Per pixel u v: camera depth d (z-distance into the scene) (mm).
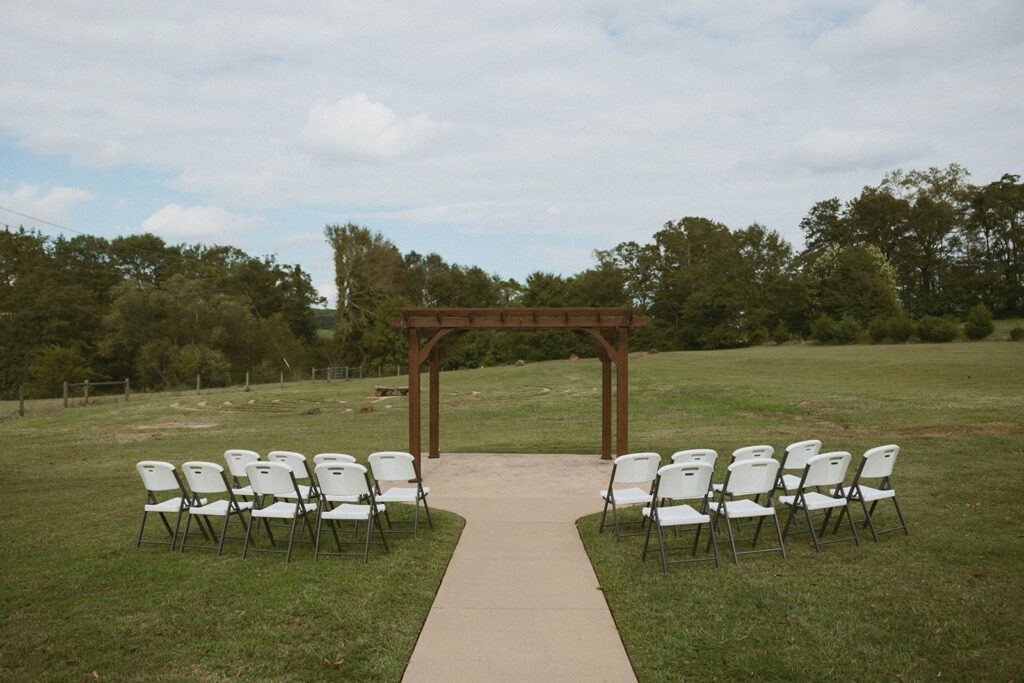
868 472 6711
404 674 4137
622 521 7984
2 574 6109
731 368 34625
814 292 65688
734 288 64562
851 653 4305
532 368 39812
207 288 59531
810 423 18203
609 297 69312
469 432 19734
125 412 26922
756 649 4398
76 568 6270
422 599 5371
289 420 23562
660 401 24578
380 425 21562
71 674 4160
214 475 6609
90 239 66000
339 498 7195
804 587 5449
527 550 6824
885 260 70375
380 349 62000
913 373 27859
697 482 6125
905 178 80562
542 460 13281
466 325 12695
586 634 4719
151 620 4992
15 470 13906
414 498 7312
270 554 6738
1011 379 23812
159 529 7887
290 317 74250
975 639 4426
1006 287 67062
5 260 58000
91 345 54344
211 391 37500
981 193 74688
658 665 4207
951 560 6008
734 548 6234
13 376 51469
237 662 4305
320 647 4504
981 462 10719
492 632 4758
